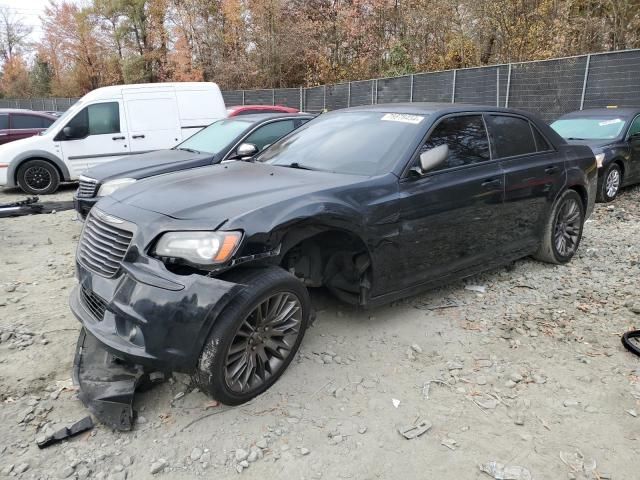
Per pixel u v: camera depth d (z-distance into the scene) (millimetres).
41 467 2527
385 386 3203
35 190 10367
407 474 2496
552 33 17422
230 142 7148
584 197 5520
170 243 2830
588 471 2512
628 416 2928
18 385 3205
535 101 13883
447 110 4230
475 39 20391
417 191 3740
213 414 2922
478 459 2590
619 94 12031
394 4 25609
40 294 4711
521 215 4688
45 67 52406
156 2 38062
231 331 2771
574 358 3535
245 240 2861
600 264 5414
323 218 3193
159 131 10266
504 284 4840
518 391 3158
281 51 29719
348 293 3828
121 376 3029
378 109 4516
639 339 3783
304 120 7914
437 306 4332
